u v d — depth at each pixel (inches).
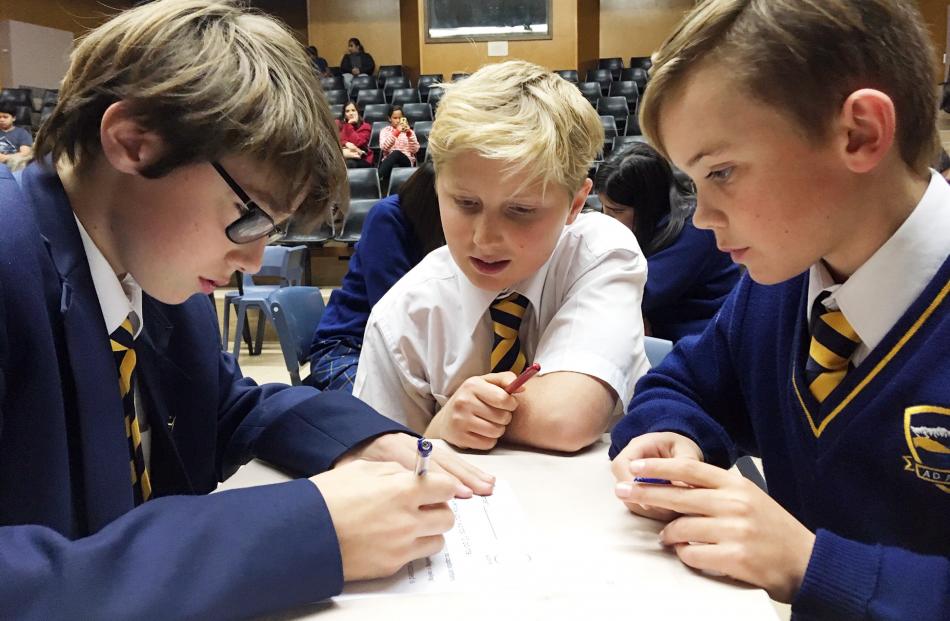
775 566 23.8
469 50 369.7
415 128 281.7
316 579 22.4
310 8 393.1
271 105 26.7
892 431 27.2
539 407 37.3
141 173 26.4
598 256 45.1
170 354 36.8
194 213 26.9
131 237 27.9
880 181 25.7
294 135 27.1
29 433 25.2
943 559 23.5
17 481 25.1
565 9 359.6
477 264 40.3
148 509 23.2
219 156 26.0
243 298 150.9
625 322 42.3
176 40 26.7
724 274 85.6
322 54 396.8
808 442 30.7
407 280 48.6
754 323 35.5
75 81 27.4
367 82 360.8
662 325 84.7
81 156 27.6
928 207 26.4
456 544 26.5
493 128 36.3
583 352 40.1
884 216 26.2
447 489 25.6
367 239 74.2
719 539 24.5
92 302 27.4
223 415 40.1
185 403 37.2
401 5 385.7
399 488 25.0
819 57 23.5
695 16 25.6
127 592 20.8
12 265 25.0
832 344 28.8
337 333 72.7
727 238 26.7
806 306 30.9
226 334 159.9
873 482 28.1
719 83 24.4
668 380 38.0
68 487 26.1
